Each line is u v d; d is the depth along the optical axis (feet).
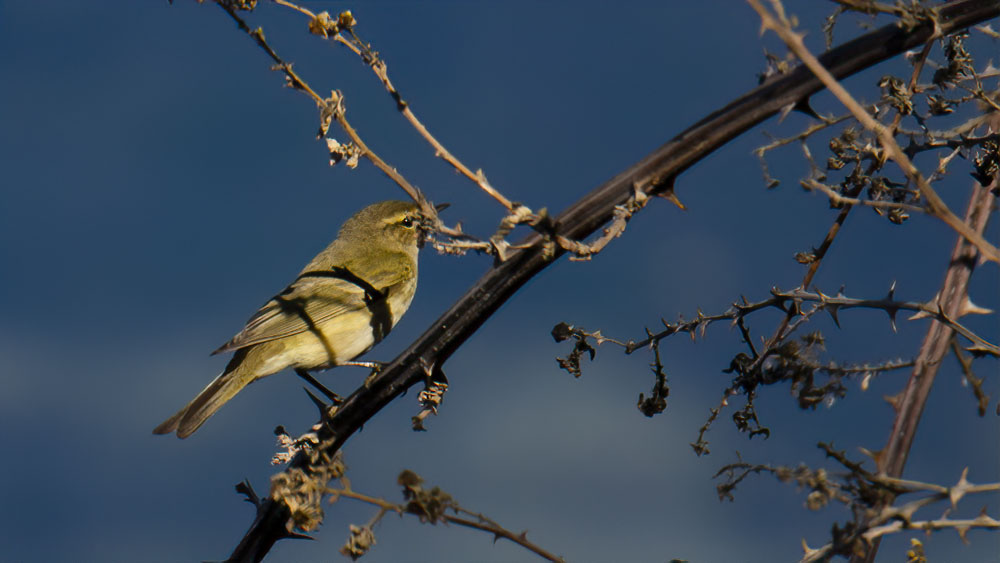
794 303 20.13
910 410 17.04
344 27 19.21
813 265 21.06
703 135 17.19
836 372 18.26
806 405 18.54
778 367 19.17
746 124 16.94
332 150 19.76
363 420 20.62
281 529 19.70
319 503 18.78
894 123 20.27
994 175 19.43
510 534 15.72
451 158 17.85
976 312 18.01
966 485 13.84
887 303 18.37
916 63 19.99
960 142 19.90
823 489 14.69
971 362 17.40
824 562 14.64
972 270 18.58
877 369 17.94
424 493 15.64
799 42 15.14
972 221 19.15
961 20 16.48
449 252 18.12
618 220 17.08
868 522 14.46
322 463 20.77
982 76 19.67
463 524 15.67
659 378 21.83
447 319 19.30
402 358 20.01
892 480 14.35
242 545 19.54
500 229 17.57
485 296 18.80
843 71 16.62
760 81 17.17
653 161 17.16
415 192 19.67
